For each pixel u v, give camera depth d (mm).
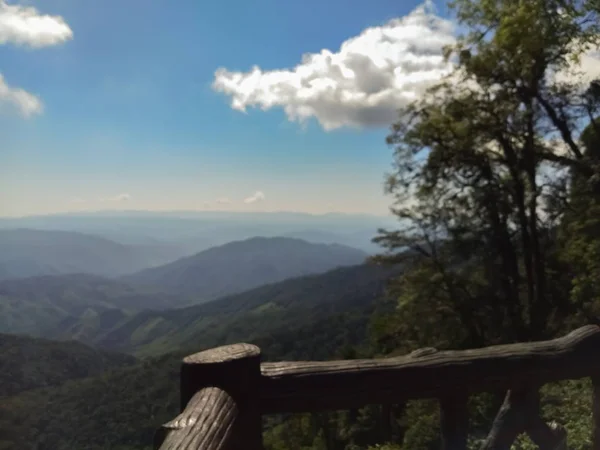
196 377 2020
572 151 15531
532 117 15711
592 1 13656
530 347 2822
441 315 17375
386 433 14125
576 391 6773
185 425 1621
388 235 17922
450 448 2539
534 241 15977
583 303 13203
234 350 2135
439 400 2596
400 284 18250
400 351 18453
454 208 17250
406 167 17719
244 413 2049
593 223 12883
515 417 2793
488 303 16469
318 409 2246
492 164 16797
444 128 16688
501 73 15805
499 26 15141
